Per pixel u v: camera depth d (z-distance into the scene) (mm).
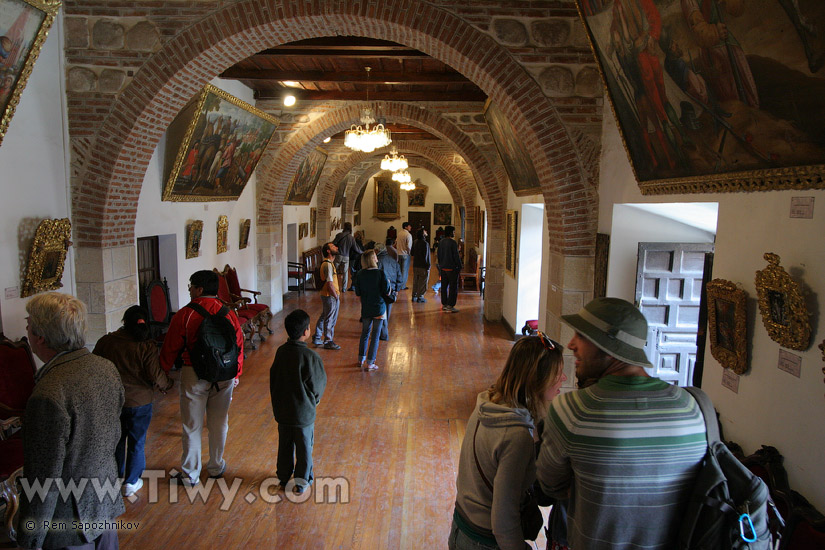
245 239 10562
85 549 2449
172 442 5270
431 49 5977
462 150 10781
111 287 6043
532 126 5734
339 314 11680
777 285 2664
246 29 5570
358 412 6188
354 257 15047
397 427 5781
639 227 5344
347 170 17469
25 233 5051
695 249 5098
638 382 1765
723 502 1601
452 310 12320
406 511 4191
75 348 2443
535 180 7512
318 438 5473
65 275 5734
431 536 3881
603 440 1677
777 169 2648
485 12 5566
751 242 3088
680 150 3600
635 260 5375
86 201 5789
